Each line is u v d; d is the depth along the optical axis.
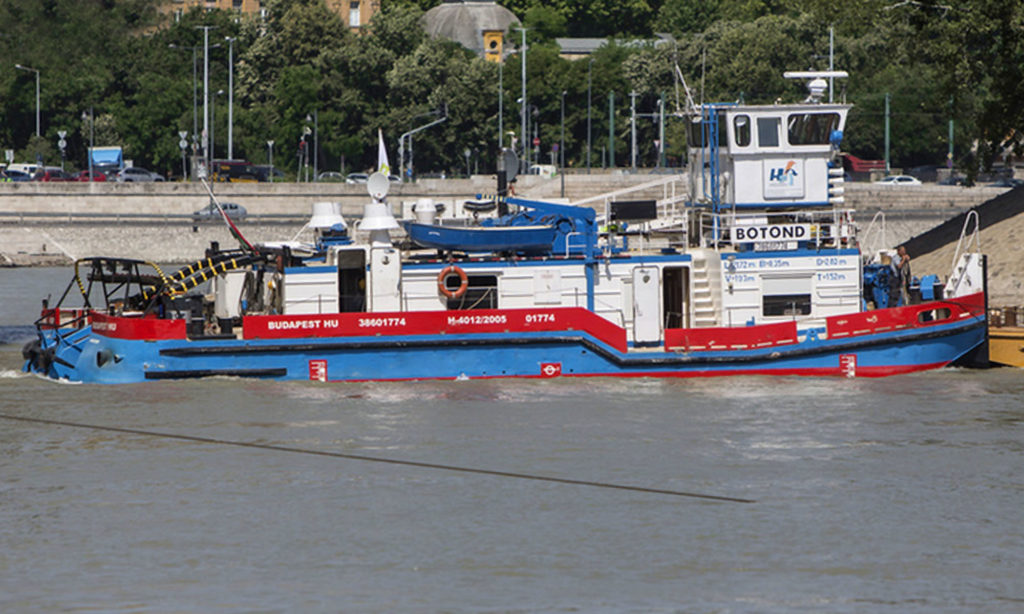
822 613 52.44
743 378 98.00
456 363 95.81
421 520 64.38
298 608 52.66
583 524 63.72
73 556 58.91
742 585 55.47
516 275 97.94
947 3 170.75
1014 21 159.00
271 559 58.62
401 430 82.81
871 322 99.00
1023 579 56.16
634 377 97.31
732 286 98.69
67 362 98.81
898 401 91.69
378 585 55.31
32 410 88.12
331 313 95.38
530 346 96.31
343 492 69.25
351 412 87.62
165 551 59.59
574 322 96.62
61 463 75.00
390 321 94.94
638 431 82.69
